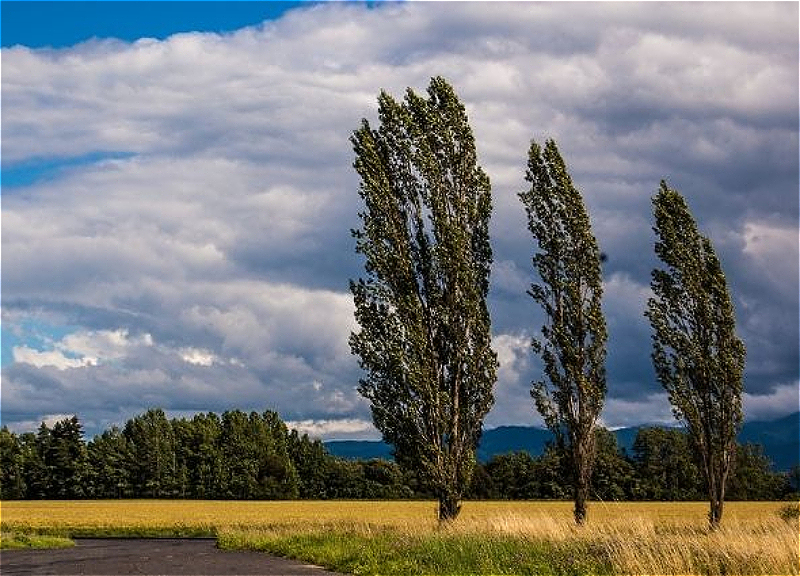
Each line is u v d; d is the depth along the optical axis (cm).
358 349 4081
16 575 2575
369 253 4144
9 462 14712
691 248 4856
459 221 4306
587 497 4331
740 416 4688
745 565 1903
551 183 4638
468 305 4159
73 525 7194
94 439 15462
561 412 4453
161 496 14988
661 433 10594
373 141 4362
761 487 11806
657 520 6256
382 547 2759
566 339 4488
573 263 4556
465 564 2264
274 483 14825
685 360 4766
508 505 10350
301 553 3081
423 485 3991
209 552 3675
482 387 4131
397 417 4016
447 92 4400
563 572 2047
